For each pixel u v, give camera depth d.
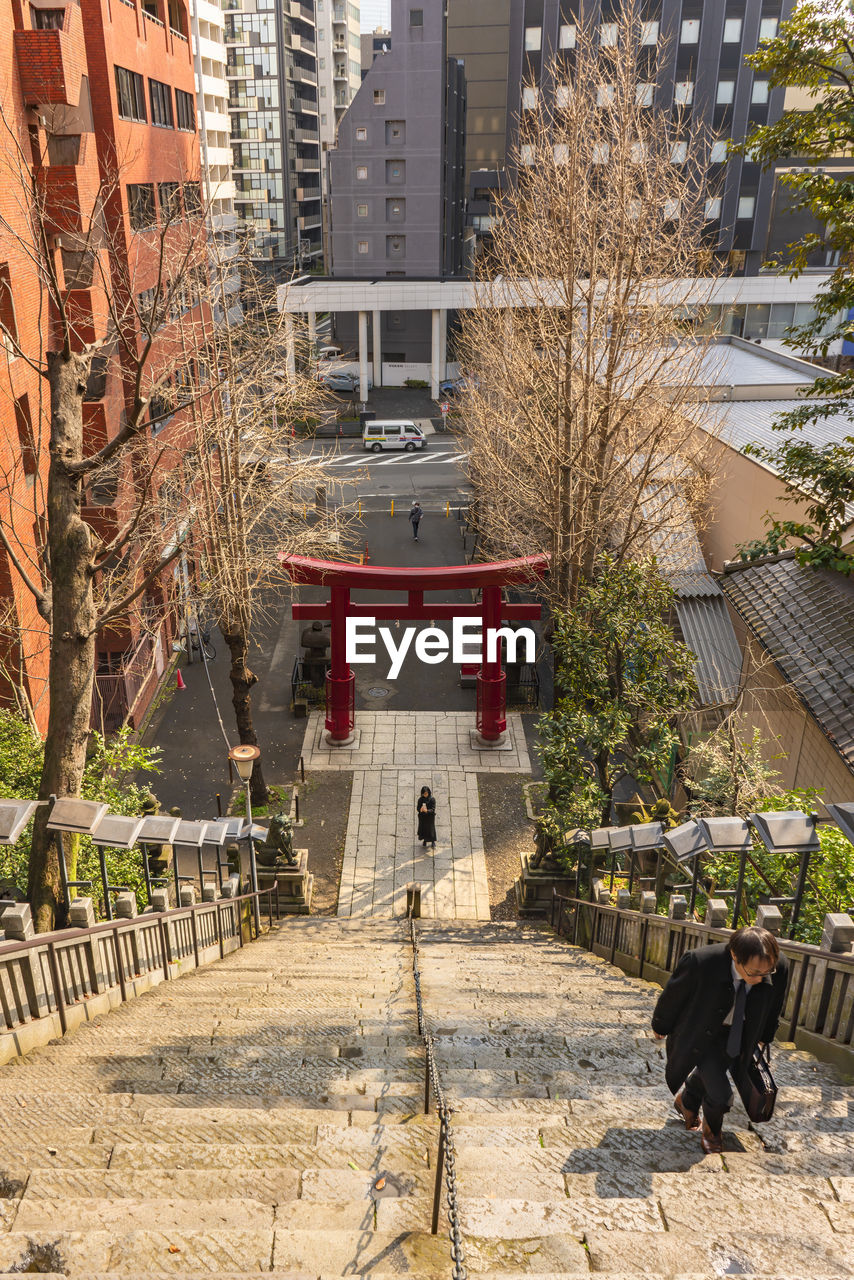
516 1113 5.32
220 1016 8.18
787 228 53.81
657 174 19.14
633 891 13.27
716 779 13.76
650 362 19.84
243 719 20.19
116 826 8.20
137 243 23.16
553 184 19.30
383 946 14.01
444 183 60.34
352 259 60.97
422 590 21.89
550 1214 3.97
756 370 30.19
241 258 20.59
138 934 9.47
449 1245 3.71
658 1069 6.57
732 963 4.46
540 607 24.00
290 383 20.00
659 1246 3.75
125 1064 6.54
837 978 6.17
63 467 10.37
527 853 18.88
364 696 26.39
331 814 20.86
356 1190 4.28
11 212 16.30
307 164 88.81
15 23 17.20
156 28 26.88
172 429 19.84
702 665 19.58
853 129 13.11
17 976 6.90
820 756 14.92
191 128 31.53
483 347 26.72
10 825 6.11
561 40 51.69
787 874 9.79
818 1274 3.62
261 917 17.08
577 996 9.27
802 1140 4.80
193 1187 4.27
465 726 24.78
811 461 14.28
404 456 48.94
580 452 18.34
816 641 14.99
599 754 15.37
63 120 18.27
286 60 79.38
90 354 11.01
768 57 13.37
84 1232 3.66
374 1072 6.45
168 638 28.00
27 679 16.77
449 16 66.81
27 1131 5.01
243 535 19.05
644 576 15.68
